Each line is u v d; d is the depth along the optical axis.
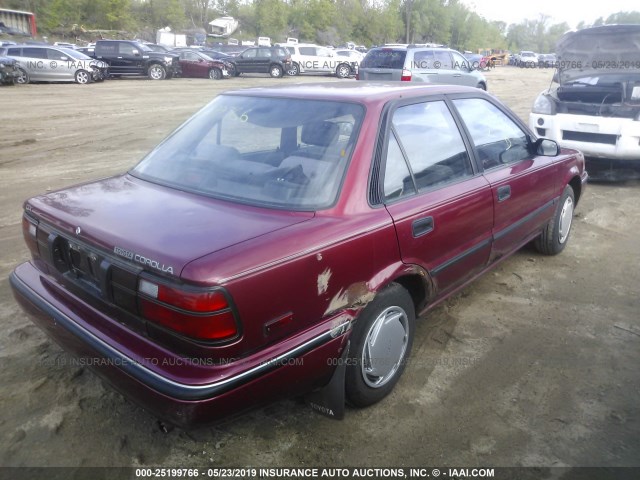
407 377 3.24
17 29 43.56
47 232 2.75
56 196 2.96
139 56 24.75
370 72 15.56
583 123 7.44
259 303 2.22
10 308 3.93
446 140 3.40
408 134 3.11
